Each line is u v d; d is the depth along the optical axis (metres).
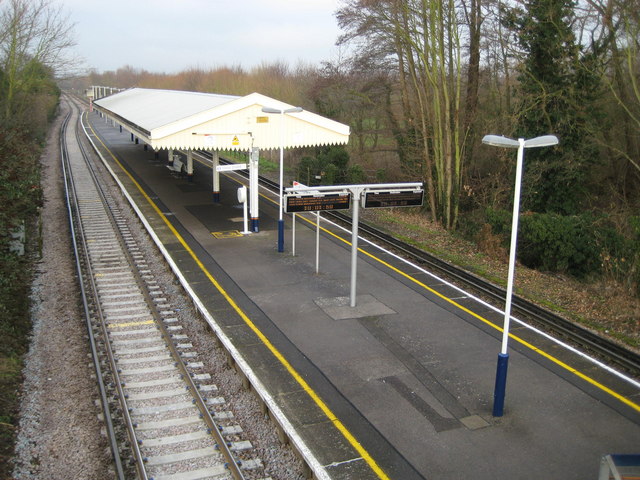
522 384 11.16
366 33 29.61
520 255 21.61
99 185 30.64
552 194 25.52
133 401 10.37
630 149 26.67
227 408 10.20
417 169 29.97
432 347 12.67
